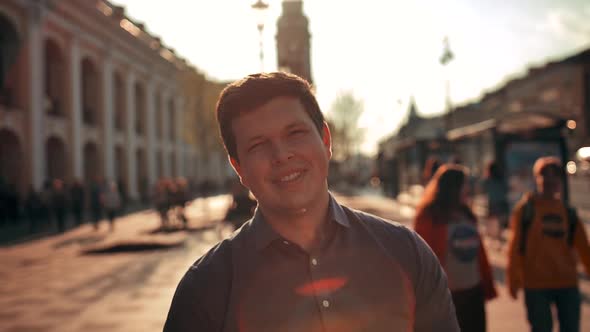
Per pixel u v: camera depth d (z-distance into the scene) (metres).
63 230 17.47
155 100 39.34
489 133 10.86
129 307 6.67
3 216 20.02
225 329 1.16
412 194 19.70
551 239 3.65
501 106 41.62
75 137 26.17
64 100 25.62
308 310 1.16
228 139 1.23
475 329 3.42
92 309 6.64
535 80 36.53
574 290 3.61
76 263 10.55
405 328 1.20
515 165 10.52
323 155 1.20
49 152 25.77
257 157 1.16
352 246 1.21
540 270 3.62
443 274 1.32
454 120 48.62
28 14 22.02
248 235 1.23
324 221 1.22
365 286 1.18
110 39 29.77
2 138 21.80
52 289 8.02
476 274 3.48
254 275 1.18
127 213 26.47
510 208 10.39
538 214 3.68
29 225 19.88
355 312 1.16
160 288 7.80
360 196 33.62
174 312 1.20
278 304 1.16
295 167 1.15
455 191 3.50
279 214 1.19
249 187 1.21
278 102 1.17
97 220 17.83
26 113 22.11
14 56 21.89
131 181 33.41
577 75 32.28
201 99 29.42
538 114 10.26
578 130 31.59
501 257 8.78
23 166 21.98
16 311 6.67
